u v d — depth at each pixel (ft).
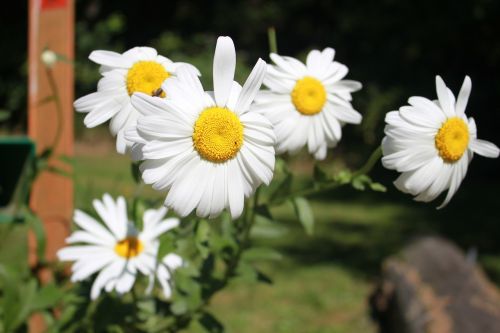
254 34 13.43
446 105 1.49
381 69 10.38
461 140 1.49
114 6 13.21
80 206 2.16
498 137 10.05
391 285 4.36
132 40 13.60
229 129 1.32
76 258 1.71
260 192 1.90
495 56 10.11
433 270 4.32
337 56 11.43
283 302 4.46
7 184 2.56
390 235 6.42
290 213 7.22
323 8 12.71
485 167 9.93
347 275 5.08
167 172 1.31
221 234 1.82
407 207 7.84
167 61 1.51
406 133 1.45
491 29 9.95
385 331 4.17
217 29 13.56
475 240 6.37
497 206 7.97
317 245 5.93
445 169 1.48
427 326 3.43
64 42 2.56
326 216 7.21
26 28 12.42
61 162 2.55
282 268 5.21
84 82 11.58
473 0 9.73
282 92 1.71
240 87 1.38
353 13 10.82
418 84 10.16
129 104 1.48
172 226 1.77
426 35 10.00
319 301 4.50
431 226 6.87
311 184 1.82
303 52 12.18
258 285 4.76
